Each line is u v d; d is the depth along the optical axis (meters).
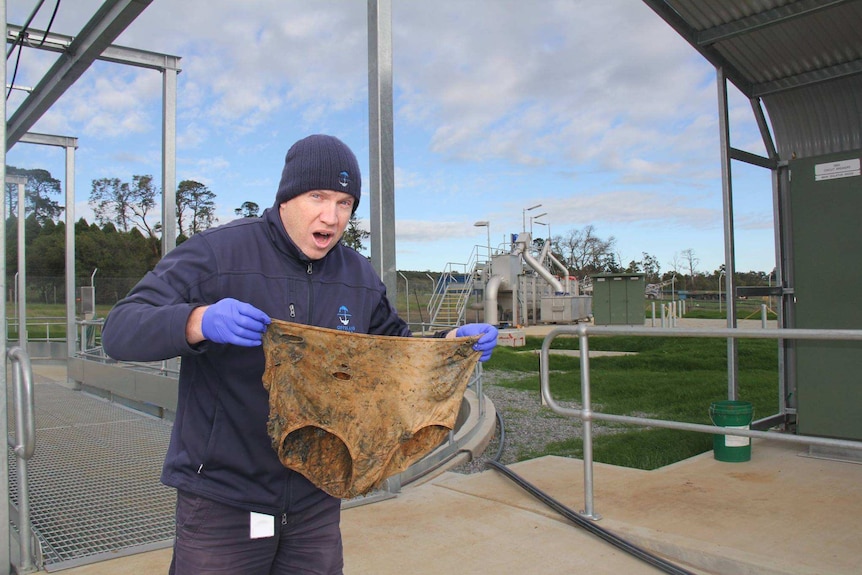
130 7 4.38
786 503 3.75
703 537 3.19
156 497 4.30
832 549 3.02
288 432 1.53
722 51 5.41
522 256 28.67
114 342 1.48
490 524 3.52
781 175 5.98
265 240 1.75
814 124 5.81
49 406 8.22
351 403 1.63
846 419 4.87
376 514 3.69
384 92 4.14
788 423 5.84
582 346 3.60
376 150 4.14
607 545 3.22
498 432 7.11
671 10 4.90
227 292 1.68
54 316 18.31
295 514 1.76
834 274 4.98
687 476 4.39
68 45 5.27
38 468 5.07
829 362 4.95
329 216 1.71
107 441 6.09
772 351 14.52
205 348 1.48
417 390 1.70
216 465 1.66
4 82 3.07
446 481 4.41
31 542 3.13
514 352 16.55
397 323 2.10
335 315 1.83
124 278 20.06
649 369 12.58
